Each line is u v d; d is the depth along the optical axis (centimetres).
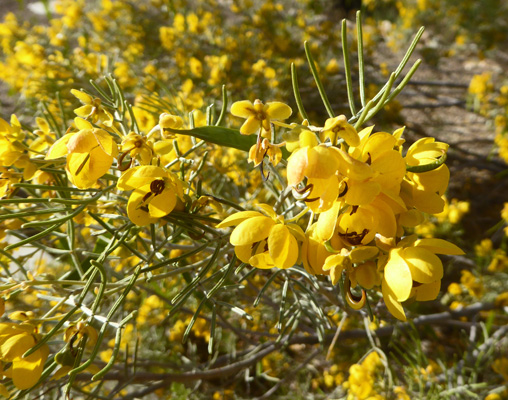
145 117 19
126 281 13
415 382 25
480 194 48
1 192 12
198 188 13
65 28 48
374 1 74
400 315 9
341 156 9
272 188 15
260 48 48
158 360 31
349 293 10
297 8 71
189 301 31
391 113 45
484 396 25
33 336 11
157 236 21
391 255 9
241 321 33
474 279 31
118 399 27
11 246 10
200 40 46
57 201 11
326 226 9
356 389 24
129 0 53
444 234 34
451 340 36
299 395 32
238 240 10
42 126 16
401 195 10
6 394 11
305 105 46
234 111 11
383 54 70
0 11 75
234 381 36
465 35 66
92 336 11
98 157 10
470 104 51
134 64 46
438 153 10
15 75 40
